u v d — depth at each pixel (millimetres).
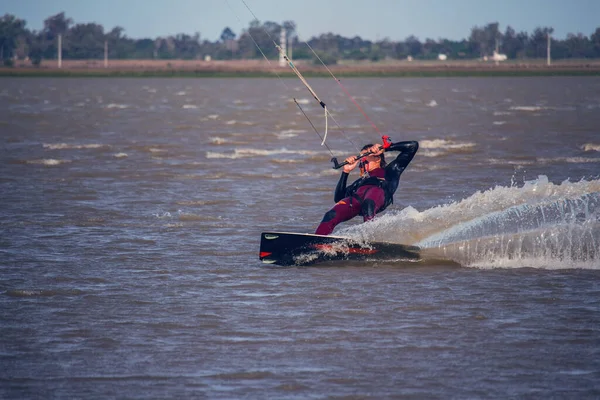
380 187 46375
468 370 29734
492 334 33156
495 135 128250
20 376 29391
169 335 33312
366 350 31609
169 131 141250
